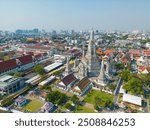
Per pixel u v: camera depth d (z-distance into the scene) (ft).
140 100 318.45
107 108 301.43
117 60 612.29
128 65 564.30
